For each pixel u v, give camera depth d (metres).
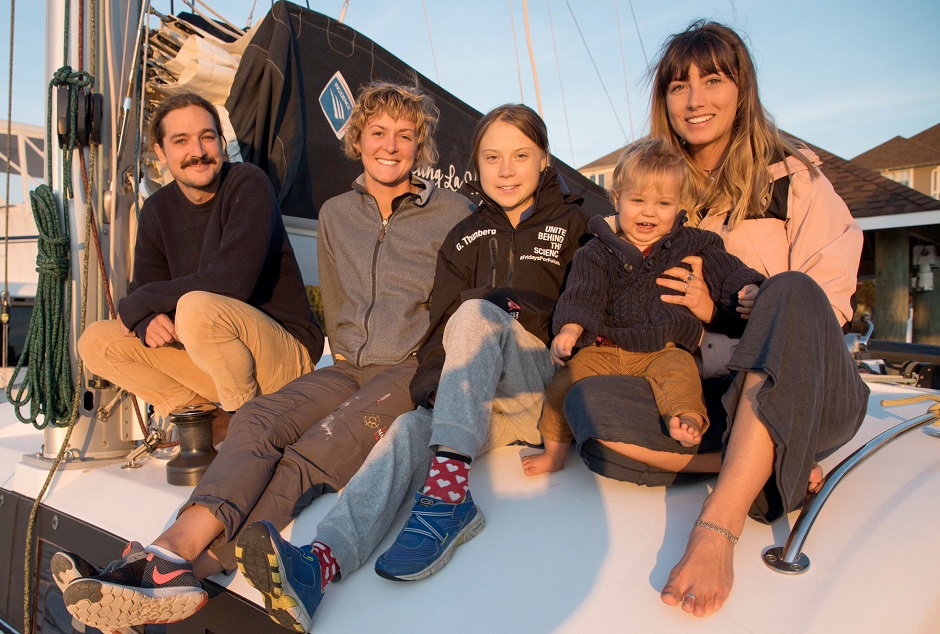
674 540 1.42
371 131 2.22
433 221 2.29
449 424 1.59
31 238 5.95
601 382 1.68
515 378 1.82
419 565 1.41
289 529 1.67
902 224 10.41
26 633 1.97
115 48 2.32
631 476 1.61
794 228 1.87
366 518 1.56
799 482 1.35
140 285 2.40
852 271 1.78
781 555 1.33
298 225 3.12
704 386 1.75
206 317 2.02
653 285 1.78
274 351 2.27
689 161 2.06
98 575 1.39
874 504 1.49
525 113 2.03
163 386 2.28
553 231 2.05
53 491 2.03
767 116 1.94
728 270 1.74
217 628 1.55
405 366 2.07
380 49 3.24
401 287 2.21
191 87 2.83
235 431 1.82
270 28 2.82
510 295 1.96
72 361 2.19
